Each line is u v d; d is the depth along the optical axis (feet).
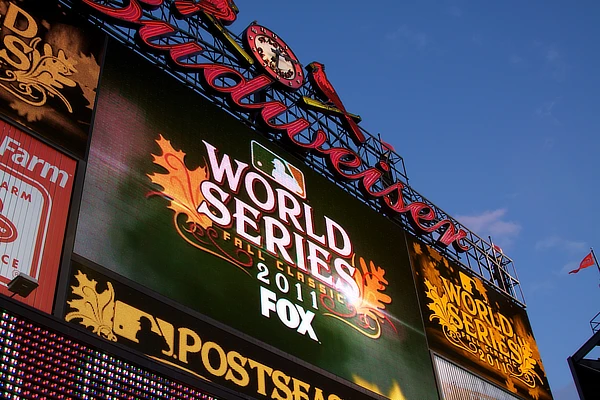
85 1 89.20
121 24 93.81
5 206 66.39
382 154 138.31
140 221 78.23
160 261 77.30
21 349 56.24
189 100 95.86
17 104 73.41
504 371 125.70
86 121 79.30
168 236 80.28
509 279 149.38
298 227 100.78
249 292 86.07
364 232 114.21
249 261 88.99
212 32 111.96
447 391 108.58
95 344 60.49
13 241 65.21
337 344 94.17
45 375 56.75
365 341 99.40
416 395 101.86
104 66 86.28
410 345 107.76
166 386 65.21
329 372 89.71
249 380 78.33
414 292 116.37
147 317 71.72
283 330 87.35
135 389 62.39
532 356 136.77
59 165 73.36
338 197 113.39
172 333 73.20
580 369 146.92
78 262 68.95
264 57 117.80
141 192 80.59
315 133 116.98
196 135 93.35
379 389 96.02
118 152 80.94
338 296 100.01
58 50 81.66
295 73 122.11
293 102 121.70
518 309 143.33
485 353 123.85
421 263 123.24
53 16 83.76
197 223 85.15
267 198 98.53
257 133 104.63
